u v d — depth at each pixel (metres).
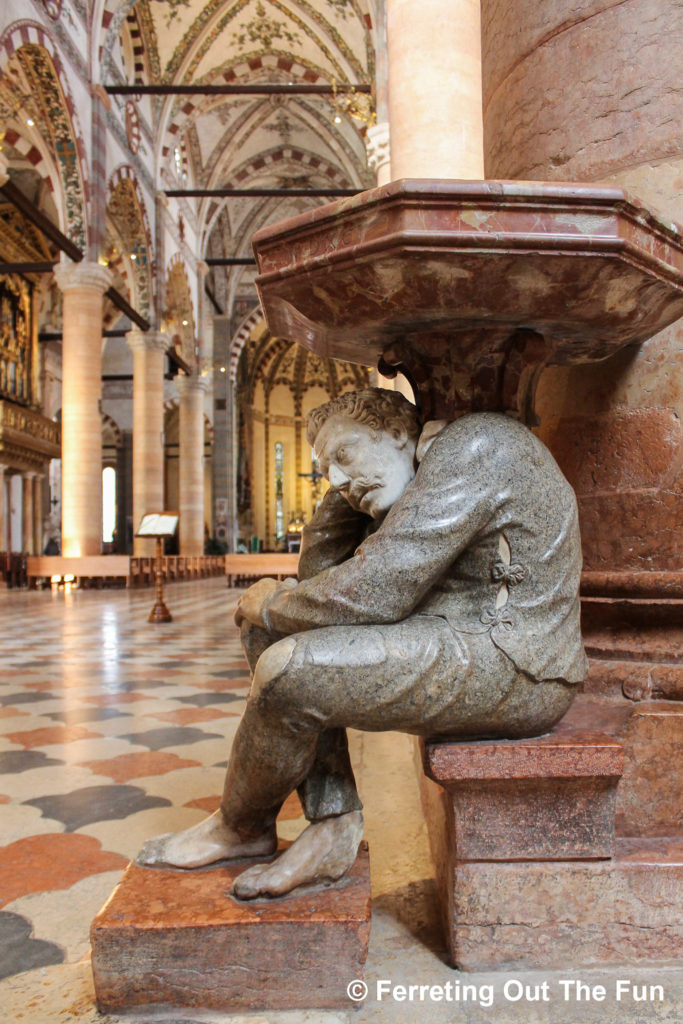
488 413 1.62
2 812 2.56
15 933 1.75
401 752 3.31
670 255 1.54
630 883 1.55
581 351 1.87
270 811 1.67
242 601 1.72
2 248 24.25
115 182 20.41
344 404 1.71
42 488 30.91
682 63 1.99
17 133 18.42
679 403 1.94
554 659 1.55
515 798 1.54
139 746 3.45
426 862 2.10
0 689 4.99
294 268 1.53
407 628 1.49
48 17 16.09
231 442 36.28
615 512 2.02
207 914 1.46
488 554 1.56
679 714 1.70
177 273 27.19
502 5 2.39
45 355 30.20
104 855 2.19
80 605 13.84
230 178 30.27
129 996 1.44
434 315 1.58
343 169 29.53
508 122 2.35
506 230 1.37
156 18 21.56
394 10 4.74
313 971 1.44
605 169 2.08
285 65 23.36
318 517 1.90
